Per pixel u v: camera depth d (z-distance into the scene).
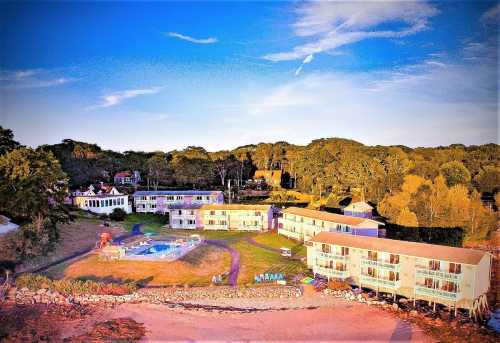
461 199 62.47
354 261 43.41
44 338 32.84
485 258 37.72
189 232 71.62
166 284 43.75
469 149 80.25
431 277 38.16
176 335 33.56
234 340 32.91
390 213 68.25
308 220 62.34
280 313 37.81
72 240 58.34
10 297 39.78
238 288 42.22
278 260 53.09
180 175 111.94
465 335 33.44
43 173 58.91
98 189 92.88
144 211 88.81
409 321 36.00
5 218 56.78
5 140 69.19
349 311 38.12
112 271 46.97
